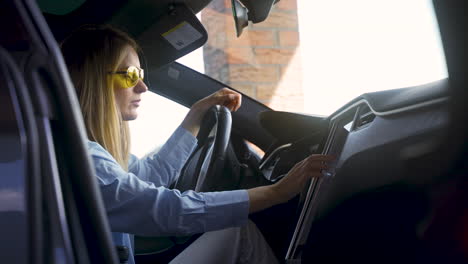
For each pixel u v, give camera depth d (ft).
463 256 1.81
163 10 6.86
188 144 5.74
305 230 4.00
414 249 2.68
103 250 1.66
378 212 2.95
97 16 7.22
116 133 4.41
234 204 3.75
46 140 1.53
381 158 2.92
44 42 1.60
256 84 8.26
